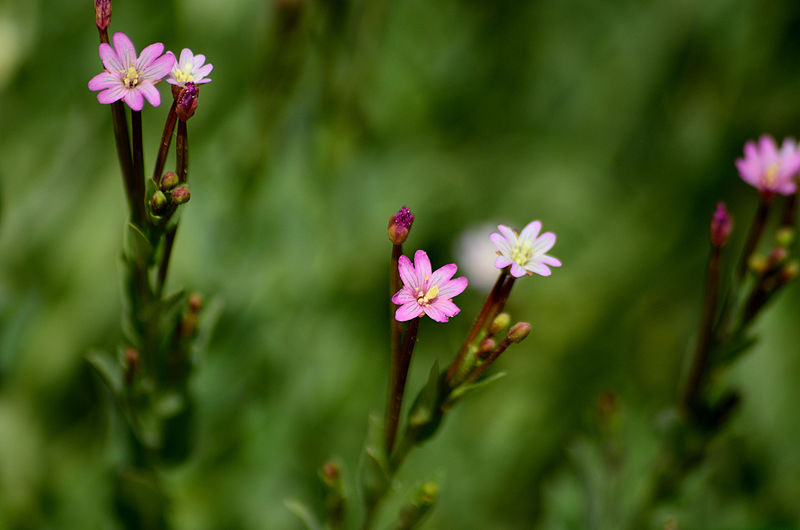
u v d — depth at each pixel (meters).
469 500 0.40
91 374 0.39
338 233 0.40
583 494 0.36
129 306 0.32
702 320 0.33
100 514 0.38
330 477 0.32
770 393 0.42
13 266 0.39
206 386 0.38
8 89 0.40
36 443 0.38
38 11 0.41
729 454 0.41
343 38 0.39
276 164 0.39
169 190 0.31
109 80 0.30
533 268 0.31
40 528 0.38
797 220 0.45
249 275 0.39
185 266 0.39
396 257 0.31
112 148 0.41
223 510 0.38
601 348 0.45
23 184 0.40
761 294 0.33
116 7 0.42
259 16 0.41
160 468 0.34
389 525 0.38
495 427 0.42
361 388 0.40
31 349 0.39
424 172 0.45
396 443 0.33
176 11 0.42
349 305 0.41
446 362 0.43
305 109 0.39
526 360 0.44
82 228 0.40
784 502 0.40
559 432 0.42
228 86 0.41
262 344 0.39
